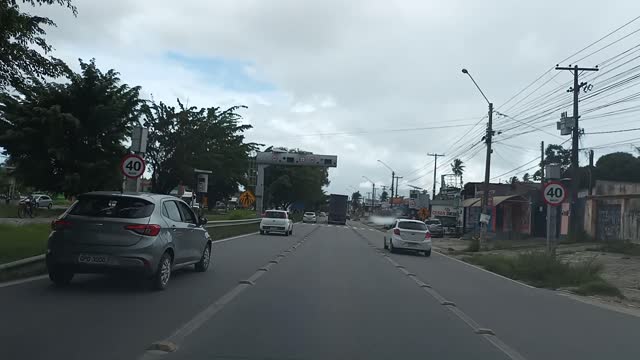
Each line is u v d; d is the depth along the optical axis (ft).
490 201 155.43
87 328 25.64
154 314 29.25
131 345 23.21
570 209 111.75
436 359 23.09
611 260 79.66
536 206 147.02
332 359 22.43
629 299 46.32
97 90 104.01
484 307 37.09
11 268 38.11
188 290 37.17
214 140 131.64
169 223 37.86
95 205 35.76
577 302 42.24
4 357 20.81
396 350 24.23
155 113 123.65
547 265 57.72
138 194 37.11
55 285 35.83
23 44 38.40
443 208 226.17
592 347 26.66
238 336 25.50
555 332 29.86
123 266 33.99
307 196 261.85
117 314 28.84
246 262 56.24
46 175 104.42
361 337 26.32
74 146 104.06
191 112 126.82
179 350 22.89
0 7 34.22
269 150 212.84
